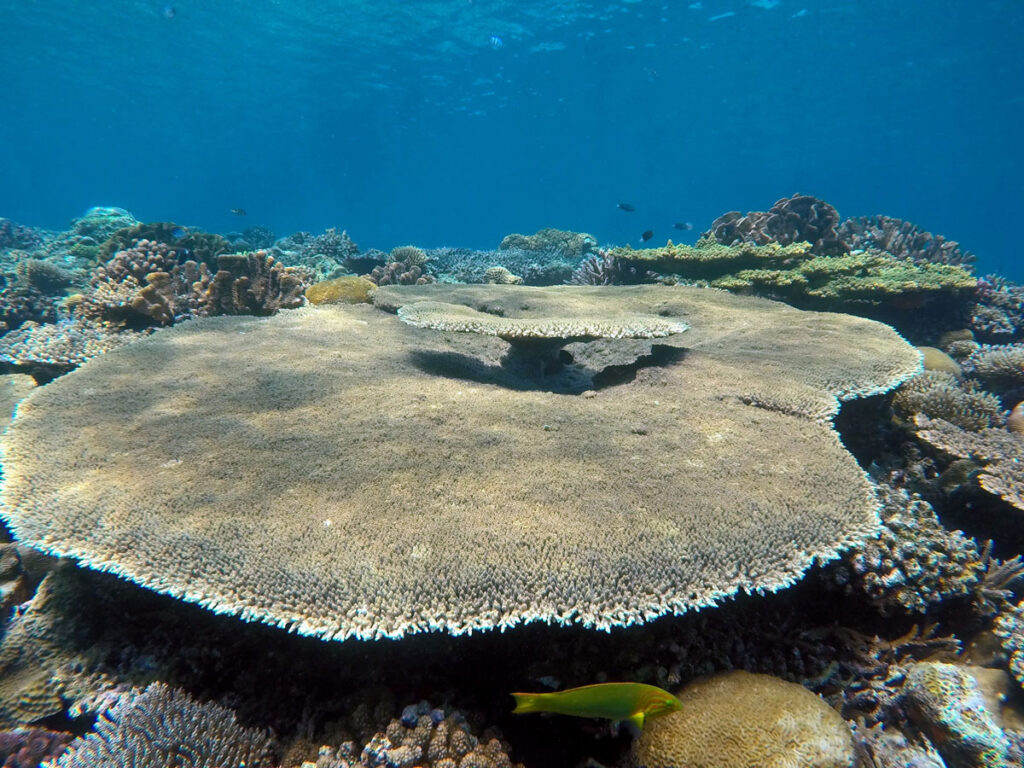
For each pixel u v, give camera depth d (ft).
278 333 19.48
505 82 173.68
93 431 11.87
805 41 125.39
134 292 24.00
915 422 15.81
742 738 7.88
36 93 203.62
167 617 10.34
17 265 39.88
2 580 11.78
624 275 34.53
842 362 15.89
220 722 8.34
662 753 8.20
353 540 8.59
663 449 11.68
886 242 38.27
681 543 8.71
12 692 9.66
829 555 8.98
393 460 10.87
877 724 9.31
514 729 8.84
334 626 7.39
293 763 8.28
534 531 8.84
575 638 9.35
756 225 36.40
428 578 7.88
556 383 17.88
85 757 7.72
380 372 16.17
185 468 10.54
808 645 10.01
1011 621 10.07
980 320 28.04
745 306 23.68
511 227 468.75
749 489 10.19
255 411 13.07
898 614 10.60
